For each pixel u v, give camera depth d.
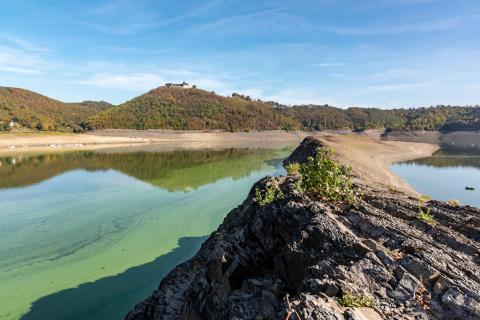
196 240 20.66
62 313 13.20
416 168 51.66
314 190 10.09
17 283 15.40
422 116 188.12
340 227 7.45
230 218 16.11
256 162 58.75
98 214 25.67
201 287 8.79
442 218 9.63
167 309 10.16
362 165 38.22
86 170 47.62
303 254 7.07
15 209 26.95
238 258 8.16
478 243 8.00
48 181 38.66
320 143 48.16
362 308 5.38
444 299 5.65
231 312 6.61
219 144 108.81
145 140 114.00
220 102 177.62
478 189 36.44
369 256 6.54
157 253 18.72
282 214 8.56
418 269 6.29
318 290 5.89
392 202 11.06
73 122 162.50
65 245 19.77
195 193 32.50
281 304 6.07
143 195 31.69
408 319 5.29
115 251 18.97
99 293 14.61
